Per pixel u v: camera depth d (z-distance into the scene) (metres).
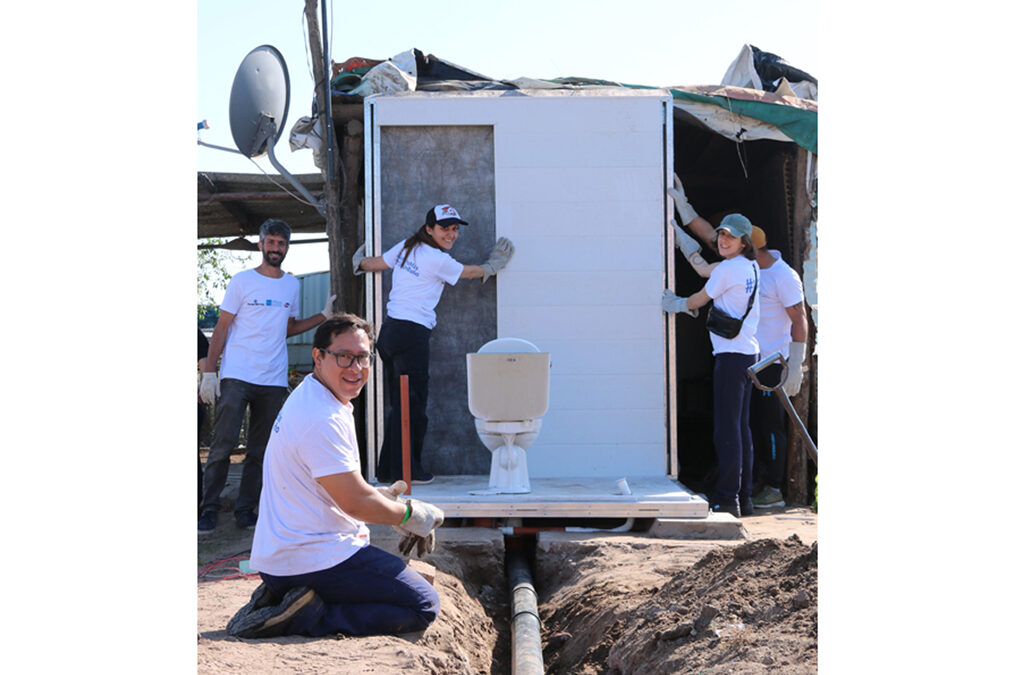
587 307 8.02
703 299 7.48
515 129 8.10
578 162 8.09
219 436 6.91
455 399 8.11
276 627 3.81
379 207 8.03
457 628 4.53
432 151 8.17
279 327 7.05
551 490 7.03
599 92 8.16
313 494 3.88
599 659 4.37
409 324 7.27
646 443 7.96
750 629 3.75
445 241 7.39
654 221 8.06
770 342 7.65
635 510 6.57
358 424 9.40
